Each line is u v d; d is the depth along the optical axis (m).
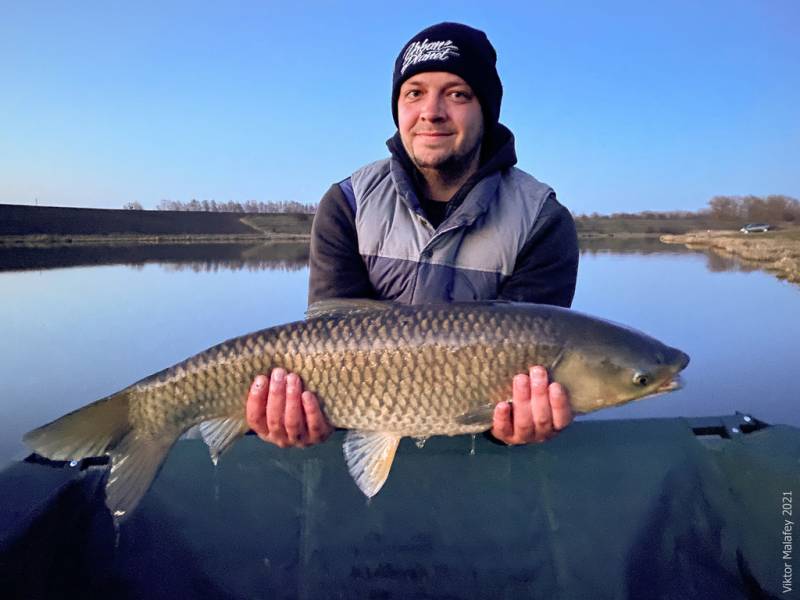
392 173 0.92
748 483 0.71
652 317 2.71
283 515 0.75
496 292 0.90
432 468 0.77
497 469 0.77
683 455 0.77
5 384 1.78
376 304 0.77
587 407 0.74
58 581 0.66
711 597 0.69
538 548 0.73
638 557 0.71
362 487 0.72
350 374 0.72
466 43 0.87
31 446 0.69
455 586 0.72
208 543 0.74
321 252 0.95
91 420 0.71
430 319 0.73
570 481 0.76
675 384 0.75
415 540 0.74
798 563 0.66
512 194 0.91
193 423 0.74
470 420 0.73
